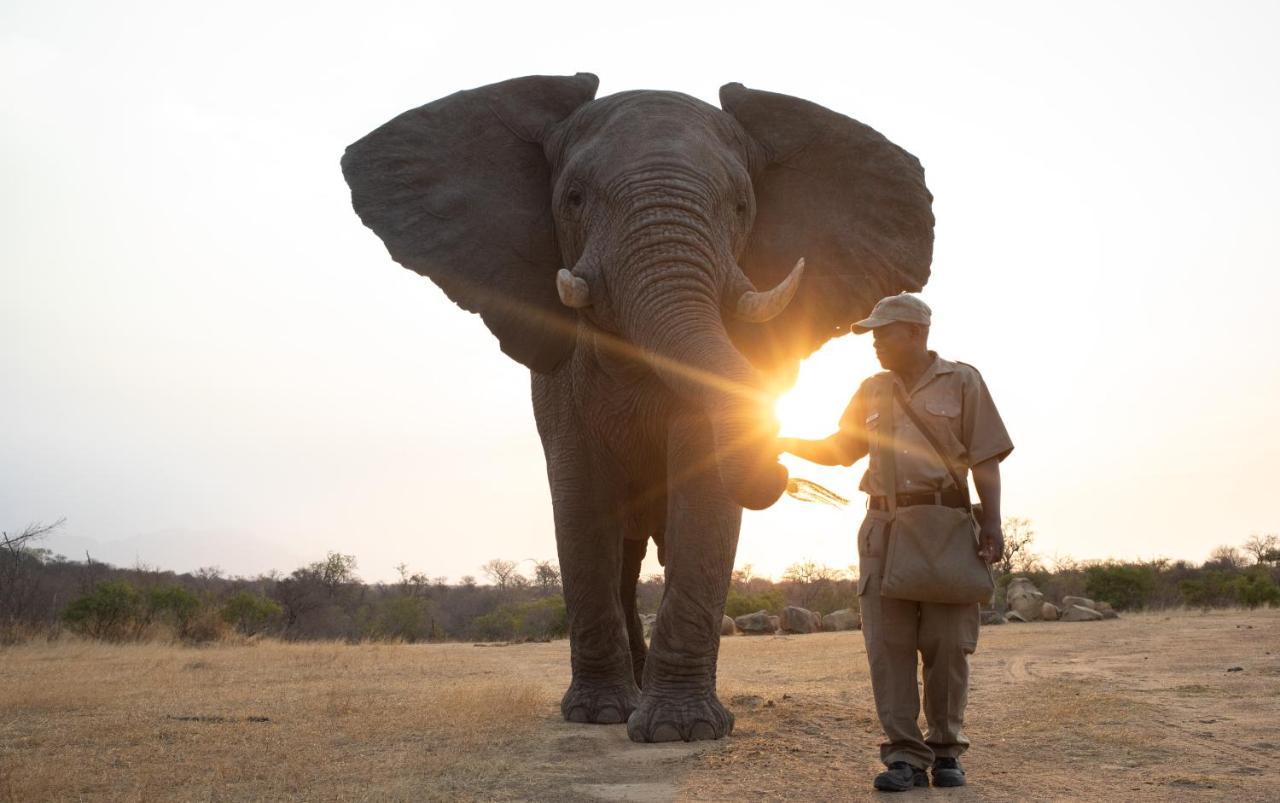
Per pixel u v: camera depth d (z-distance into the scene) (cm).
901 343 491
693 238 624
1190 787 464
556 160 728
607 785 495
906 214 755
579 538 723
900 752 474
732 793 471
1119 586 3472
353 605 5278
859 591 491
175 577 5956
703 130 685
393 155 744
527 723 708
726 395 550
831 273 734
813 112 755
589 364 692
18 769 523
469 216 733
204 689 924
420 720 696
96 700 824
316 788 485
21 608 2280
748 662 1269
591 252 648
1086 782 479
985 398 484
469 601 6919
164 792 476
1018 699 779
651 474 709
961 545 472
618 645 738
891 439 486
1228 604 3444
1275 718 653
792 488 554
